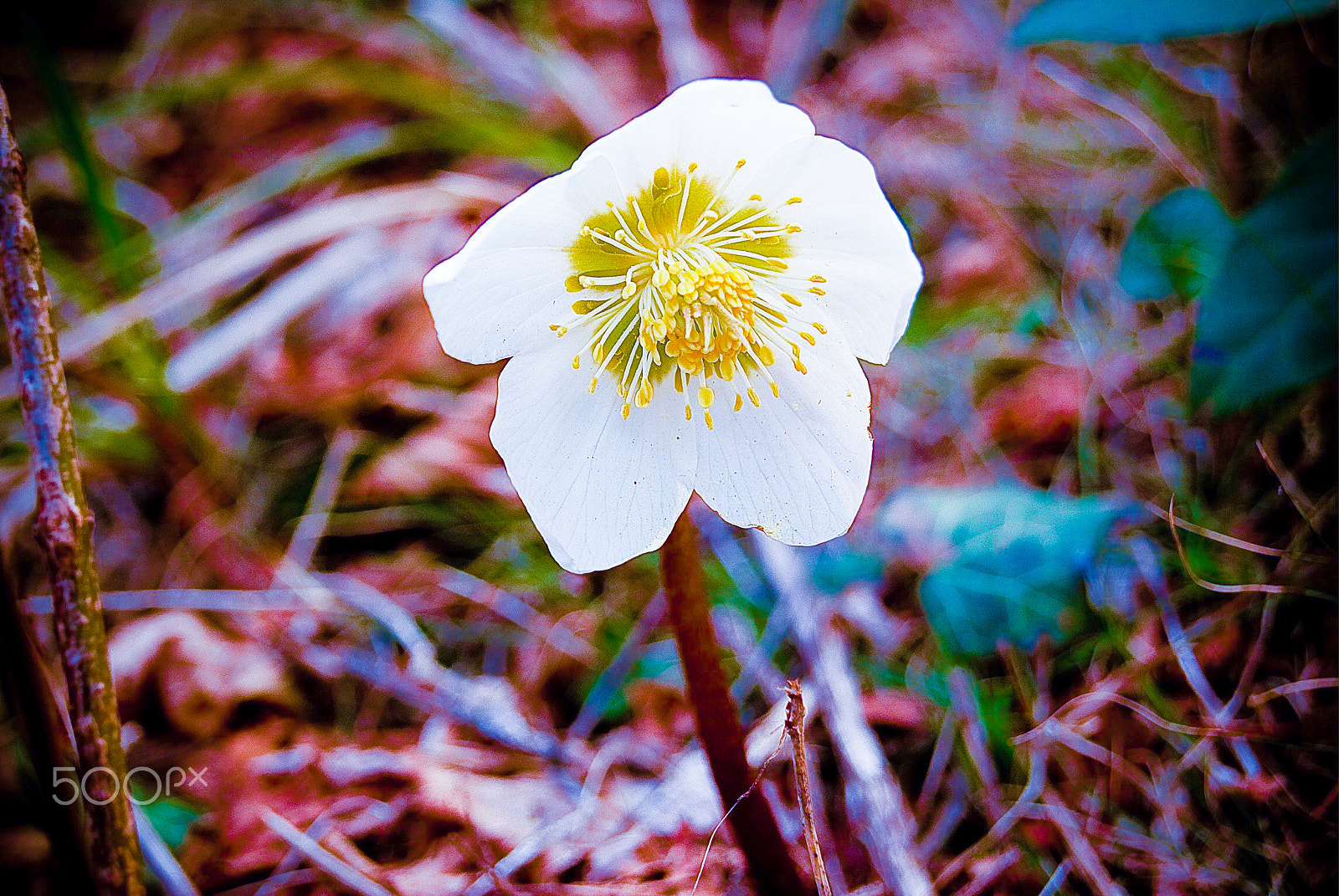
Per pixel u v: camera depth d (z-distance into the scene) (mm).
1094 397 373
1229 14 312
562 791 327
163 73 541
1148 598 345
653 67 557
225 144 519
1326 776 310
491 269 268
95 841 249
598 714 341
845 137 472
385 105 526
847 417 281
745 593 359
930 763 330
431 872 311
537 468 279
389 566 374
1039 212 424
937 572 343
